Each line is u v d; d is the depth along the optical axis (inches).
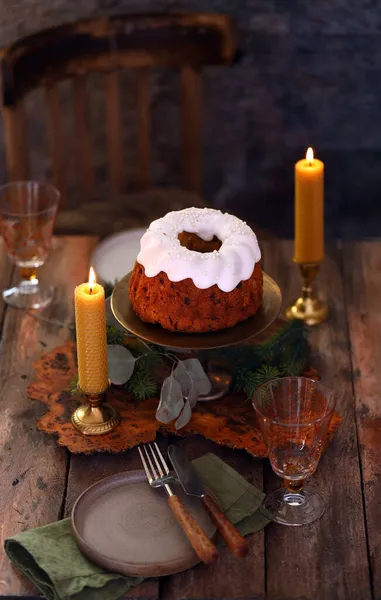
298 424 64.9
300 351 78.6
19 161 109.6
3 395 77.2
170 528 66.7
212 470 70.0
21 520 68.3
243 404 75.7
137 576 64.2
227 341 71.8
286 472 66.9
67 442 72.7
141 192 113.0
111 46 109.0
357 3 120.1
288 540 66.8
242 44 122.7
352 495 69.6
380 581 64.7
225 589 64.2
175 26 109.2
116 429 73.7
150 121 126.8
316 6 120.5
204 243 75.4
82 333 70.8
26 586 64.7
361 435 73.8
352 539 66.9
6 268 90.0
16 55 105.1
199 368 73.4
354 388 77.6
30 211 87.7
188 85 111.9
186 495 68.0
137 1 119.8
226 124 128.4
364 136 129.6
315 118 128.2
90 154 113.9
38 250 85.2
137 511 67.6
